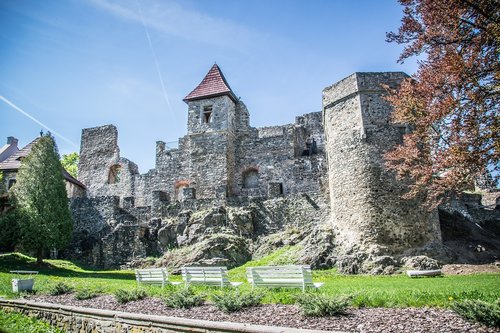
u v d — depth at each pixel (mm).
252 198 24984
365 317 6441
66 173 34281
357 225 17656
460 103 8914
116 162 35625
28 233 21484
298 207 23516
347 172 18594
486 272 13602
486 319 5500
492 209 25688
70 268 22219
